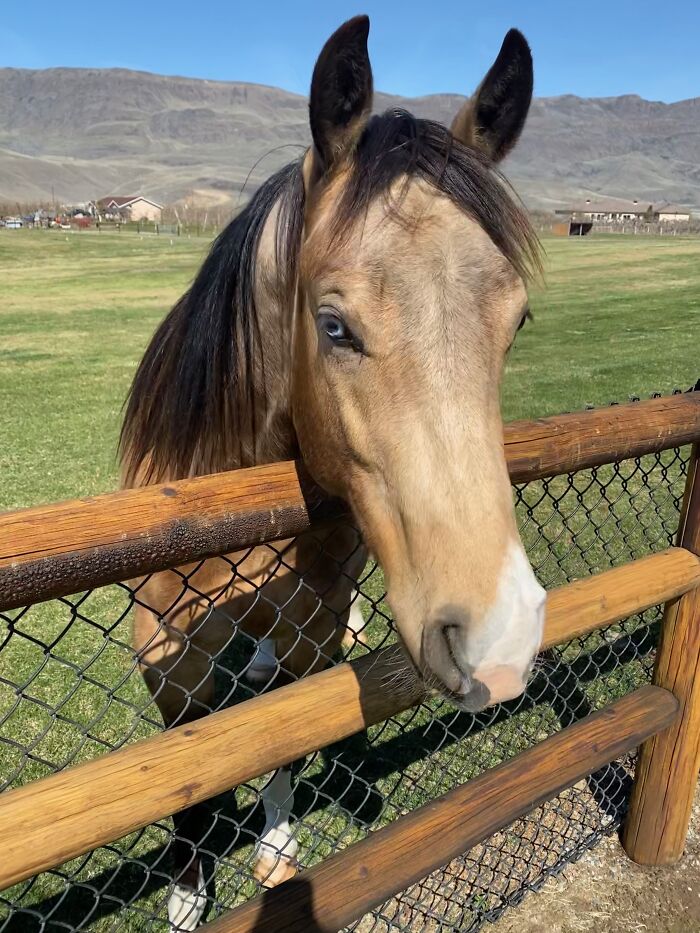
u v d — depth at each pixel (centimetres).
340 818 249
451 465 116
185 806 120
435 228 123
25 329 1345
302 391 145
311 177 142
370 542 129
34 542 95
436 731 291
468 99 153
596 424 169
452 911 212
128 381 916
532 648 111
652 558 201
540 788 178
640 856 229
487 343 123
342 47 127
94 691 315
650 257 3003
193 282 190
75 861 231
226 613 185
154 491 110
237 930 135
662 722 205
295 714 134
